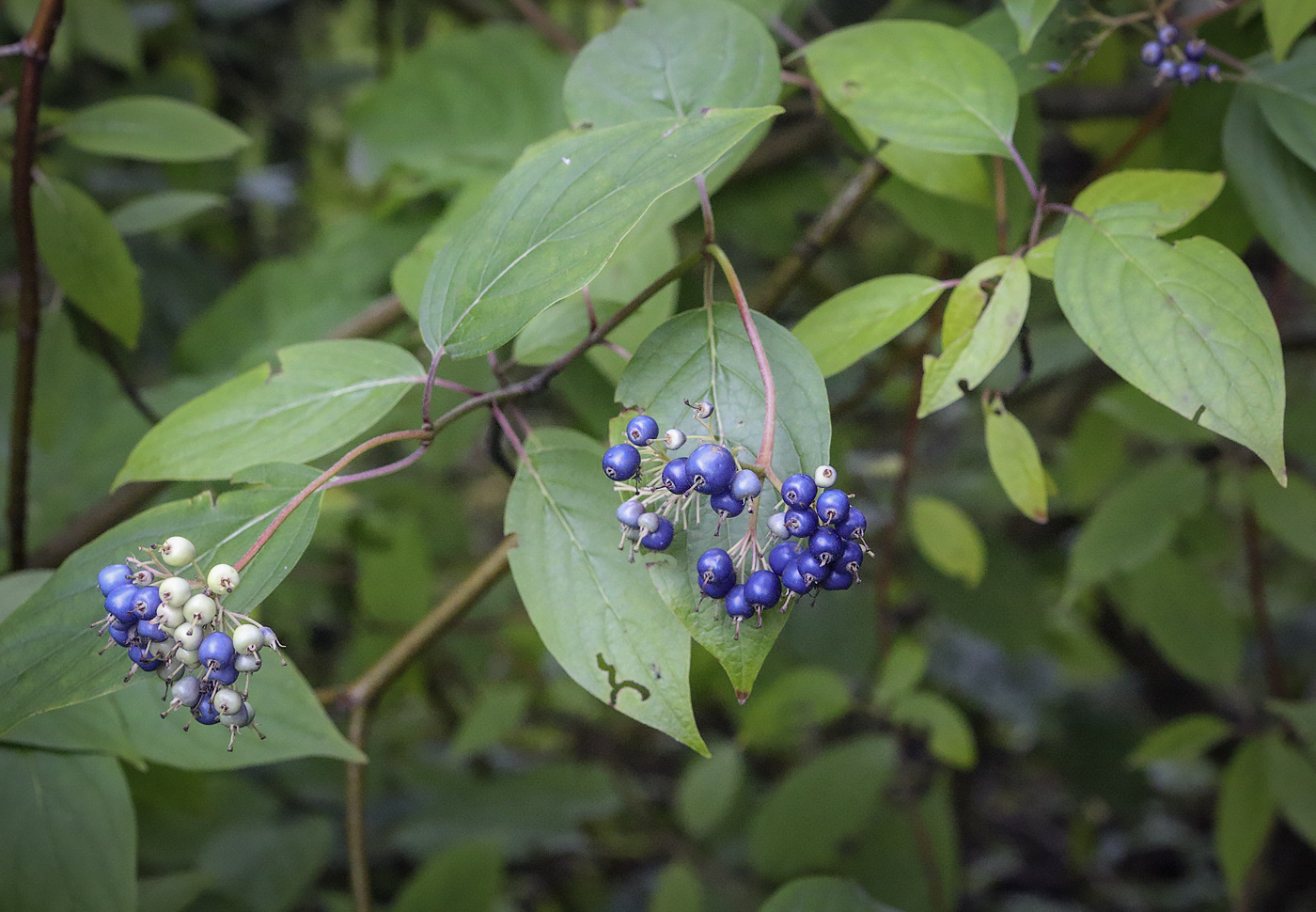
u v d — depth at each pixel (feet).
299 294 2.62
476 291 1.43
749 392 1.43
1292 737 2.42
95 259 1.93
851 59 1.67
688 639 1.42
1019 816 4.85
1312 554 2.28
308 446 1.49
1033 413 3.70
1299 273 1.70
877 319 1.60
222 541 1.42
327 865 3.49
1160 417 2.34
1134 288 1.48
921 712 2.39
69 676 1.40
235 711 1.38
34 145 1.83
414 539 3.04
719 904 3.13
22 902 1.62
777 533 1.37
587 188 1.43
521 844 3.42
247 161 5.22
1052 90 2.41
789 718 2.48
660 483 1.40
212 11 4.75
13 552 2.00
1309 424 2.37
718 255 1.48
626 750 4.70
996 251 1.99
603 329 1.53
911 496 3.11
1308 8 1.69
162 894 1.96
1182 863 4.57
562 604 1.44
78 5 3.20
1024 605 3.02
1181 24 1.80
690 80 1.63
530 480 1.48
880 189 2.02
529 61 2.64
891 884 2.51
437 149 2.62
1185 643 2.54
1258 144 1.73
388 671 1.90
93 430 2.61
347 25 5.54
